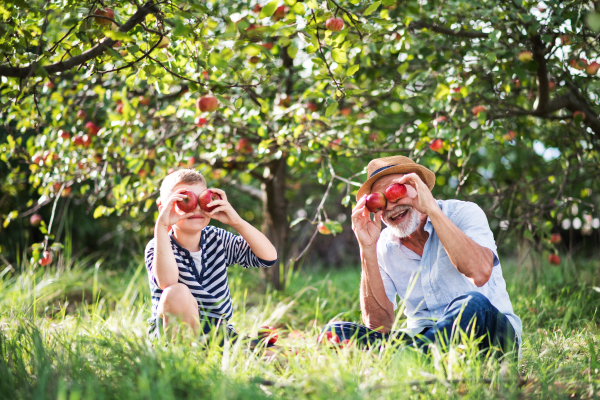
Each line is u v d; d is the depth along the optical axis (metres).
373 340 2.48
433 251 2.52
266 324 3.23
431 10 3.80
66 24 2.29
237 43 2.24
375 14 3.30
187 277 2.50
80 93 4.26
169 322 2.24
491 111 3.91
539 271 5.02
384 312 2.64
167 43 2.49
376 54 4.19
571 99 4.16
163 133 4.12
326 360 2.02
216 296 2.57
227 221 2.56
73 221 7.59
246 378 1.91
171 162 4.03
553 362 2.20
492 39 3.18
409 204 2.42
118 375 1.83
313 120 3.91
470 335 2.10
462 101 3.78
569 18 3.19
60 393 1.52
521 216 4.28
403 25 3.46
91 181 5.98
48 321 2.78
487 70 3.95
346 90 2.86
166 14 2.41
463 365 1.91
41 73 2.22
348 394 1.66
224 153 4.12
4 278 4.96
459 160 3.97
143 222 7.21
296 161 4.29
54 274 4.79
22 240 7.10
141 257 6.02
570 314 3.42
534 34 3.38
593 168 4.41
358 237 2.65
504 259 7.75
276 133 3.72
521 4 3.12
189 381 1.77
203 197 2.49
